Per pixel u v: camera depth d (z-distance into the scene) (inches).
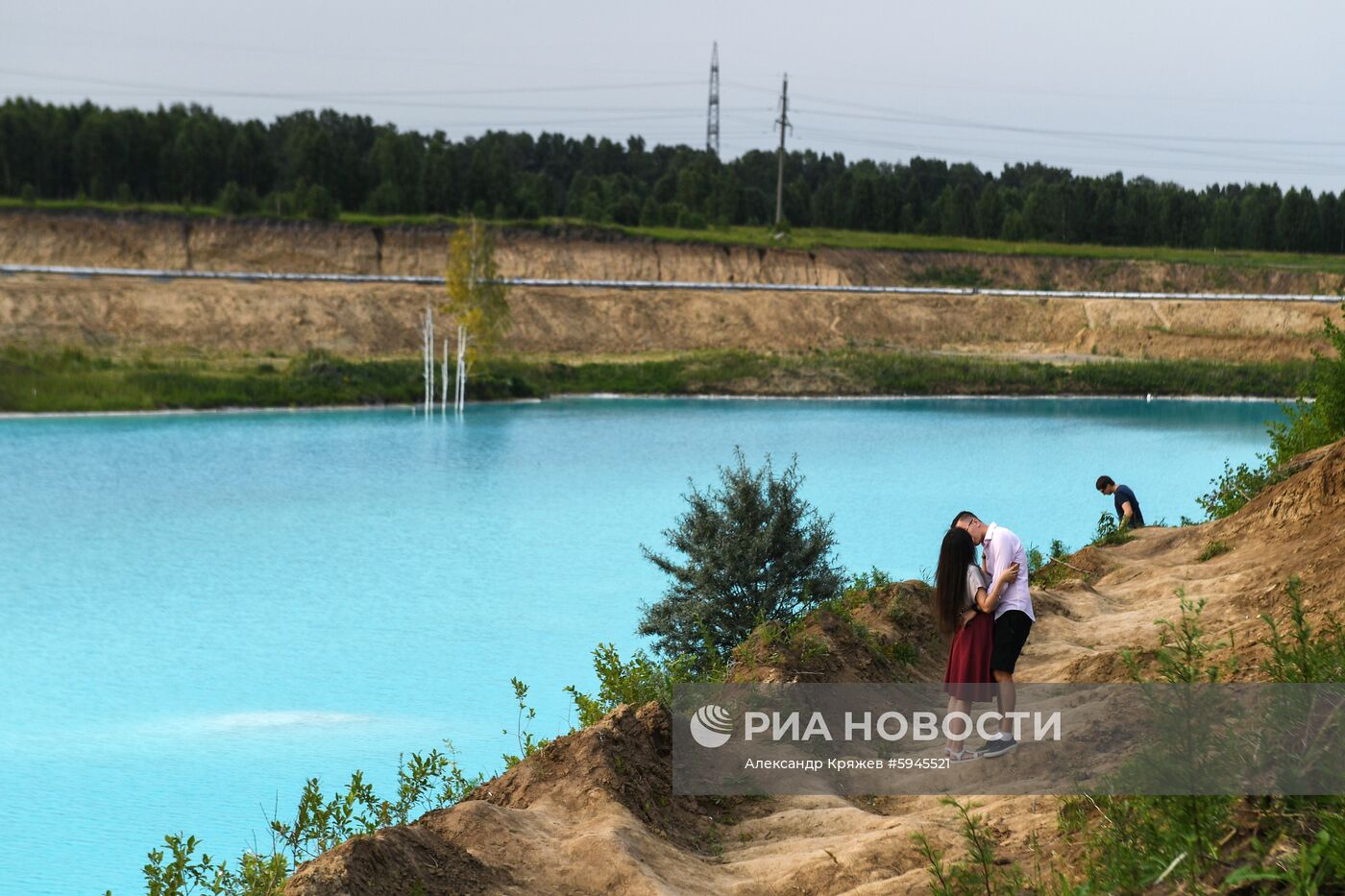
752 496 561.6
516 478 1491.1
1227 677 305.7
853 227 5167.3
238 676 660.7
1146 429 2118.6
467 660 693.9
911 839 259.9
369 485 1428.4
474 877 238.4
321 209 3966.5
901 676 411.8
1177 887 201.5
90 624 779.4
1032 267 4318.4
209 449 1770.4
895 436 1987.0
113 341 2945.4
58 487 1402.6
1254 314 3555.6
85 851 432.1
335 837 289.1
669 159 6535.4
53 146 4402.1
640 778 295.7
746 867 263.7
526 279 3858.3
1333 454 558.9
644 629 572.4
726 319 3604.8
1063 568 625.3
